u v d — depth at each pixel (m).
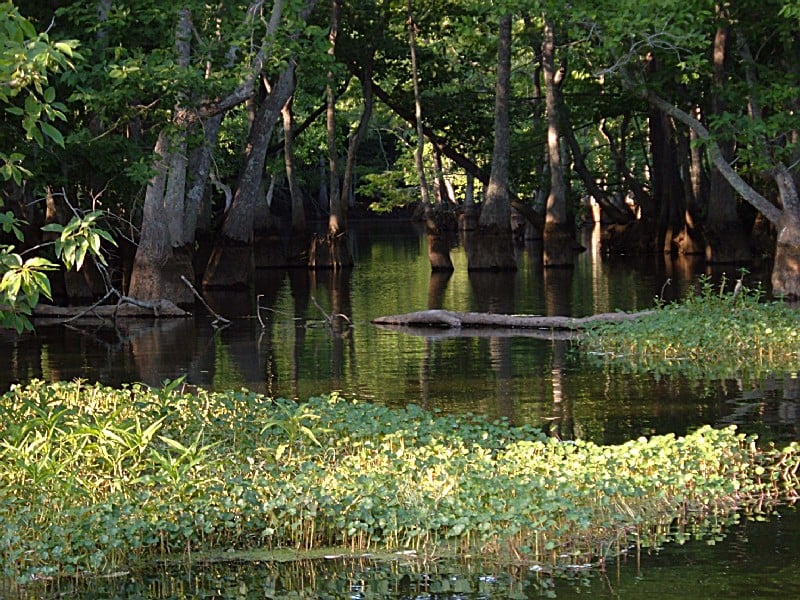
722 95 30.56
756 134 29.08
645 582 9.54
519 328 25.98
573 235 52.69
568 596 9.27
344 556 10.27
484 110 47.69
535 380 18.81
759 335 21.08
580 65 44.62
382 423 13.83
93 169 27.95
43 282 10.47
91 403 15.00
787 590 9.31
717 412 15.86
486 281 38.28
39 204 34.31
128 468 11.70
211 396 15.77
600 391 17.67
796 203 30.09
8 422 13.28
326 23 42.28
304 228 46.84
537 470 11.66
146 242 30.28
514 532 10.37
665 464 11.92
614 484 11.20
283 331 26.25
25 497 10.95
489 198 41.88
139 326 27.62
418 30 44.81
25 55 10.09
